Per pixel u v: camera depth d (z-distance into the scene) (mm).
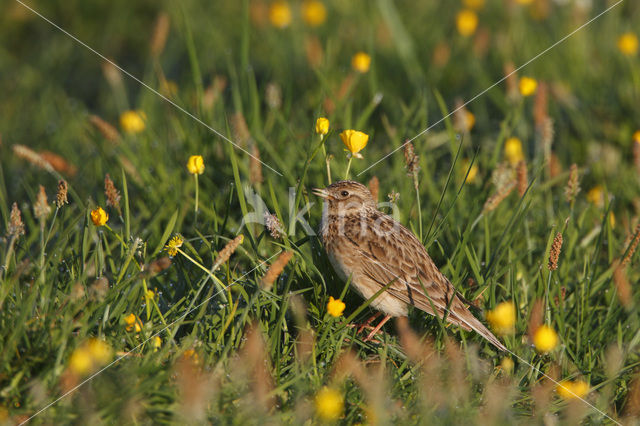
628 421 7910
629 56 15406
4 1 22078
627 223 11227
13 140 15648
